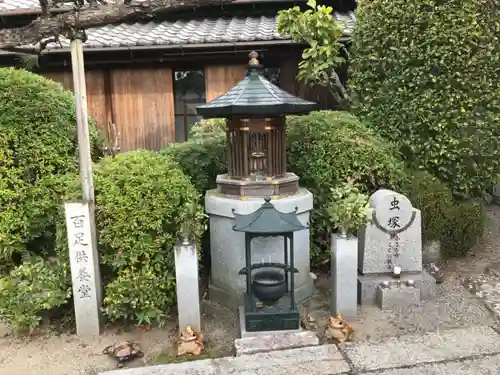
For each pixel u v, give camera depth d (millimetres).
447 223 5887
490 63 5934
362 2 6707
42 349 4277
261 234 4039
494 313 4680
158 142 8234
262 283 4223
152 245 4512
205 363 3852
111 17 4359
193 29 8484
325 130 5914
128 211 4449
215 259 5137
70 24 4277
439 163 6125
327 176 5578
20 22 8672
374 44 6383
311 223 5645
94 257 4430
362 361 3818
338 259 4531
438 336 4191
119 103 8148
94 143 6066
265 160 4910
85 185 4375
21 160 5031
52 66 8039
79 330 4457
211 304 5102
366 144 5738
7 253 5012
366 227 5023
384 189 5328
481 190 6445
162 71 8055
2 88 5051
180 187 4711
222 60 8000
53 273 4648
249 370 3736
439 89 5965
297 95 8305
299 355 3932
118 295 4398
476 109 6000
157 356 4098
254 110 4367
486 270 5797
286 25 6438
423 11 5898
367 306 4922
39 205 5047
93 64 7918
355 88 6703
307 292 5145
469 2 5793
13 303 4387
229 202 4754
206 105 4672
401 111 6211
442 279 5508
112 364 3996
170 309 4863
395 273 4969
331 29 6426
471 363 3754
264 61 8250
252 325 4230
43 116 5145
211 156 6020
